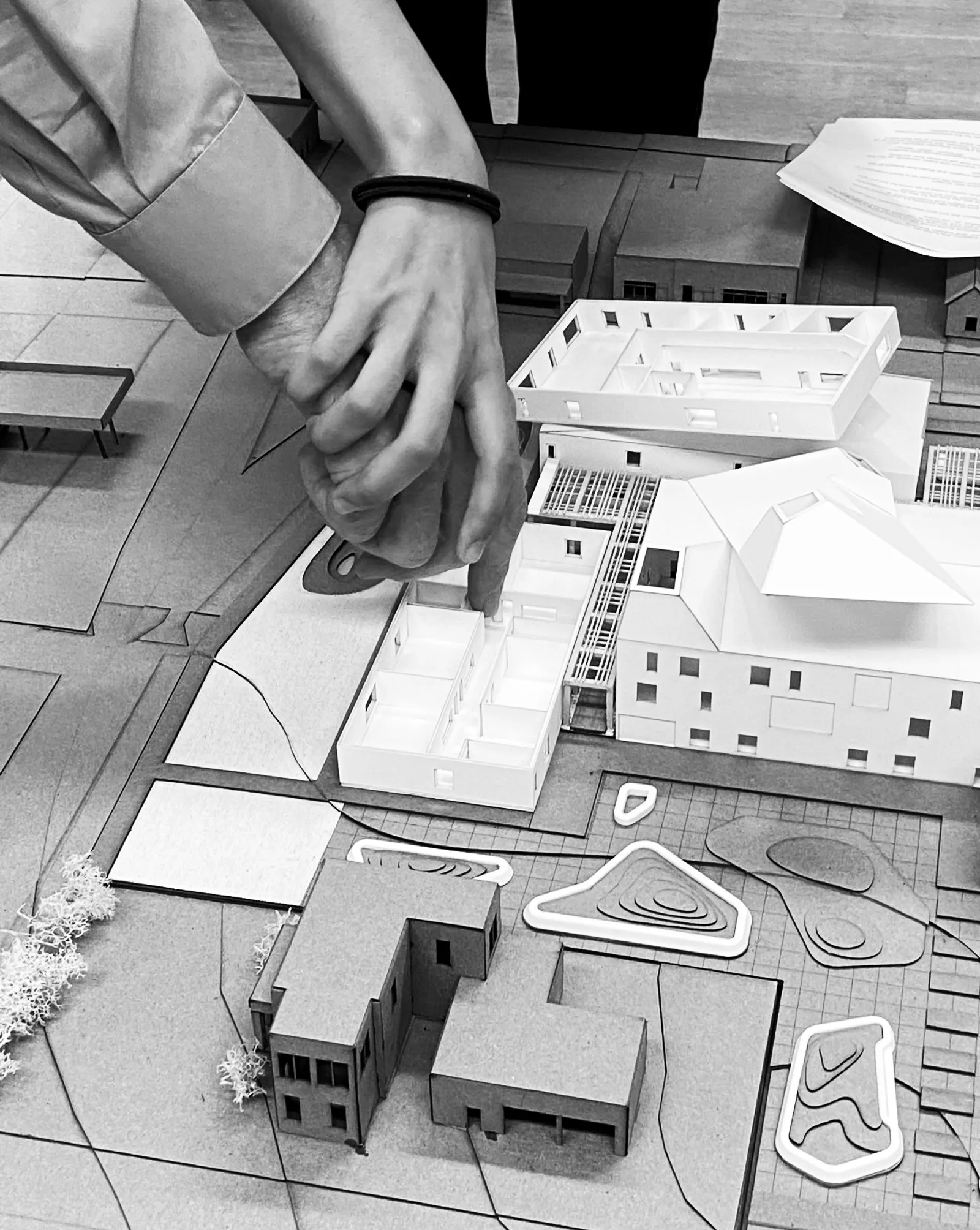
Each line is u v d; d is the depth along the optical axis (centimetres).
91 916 109
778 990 104
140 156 69
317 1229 91
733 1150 94
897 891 110
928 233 160
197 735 124
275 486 149
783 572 114
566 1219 91
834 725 117
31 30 64
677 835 115
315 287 75
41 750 123
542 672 127
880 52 292
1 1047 101
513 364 159
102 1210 92
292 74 285
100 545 143
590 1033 94
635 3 188
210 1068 100
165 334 169
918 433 139
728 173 176
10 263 183
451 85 201
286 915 107
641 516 135
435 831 116
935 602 112
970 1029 101
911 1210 92
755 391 140
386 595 135
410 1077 99
